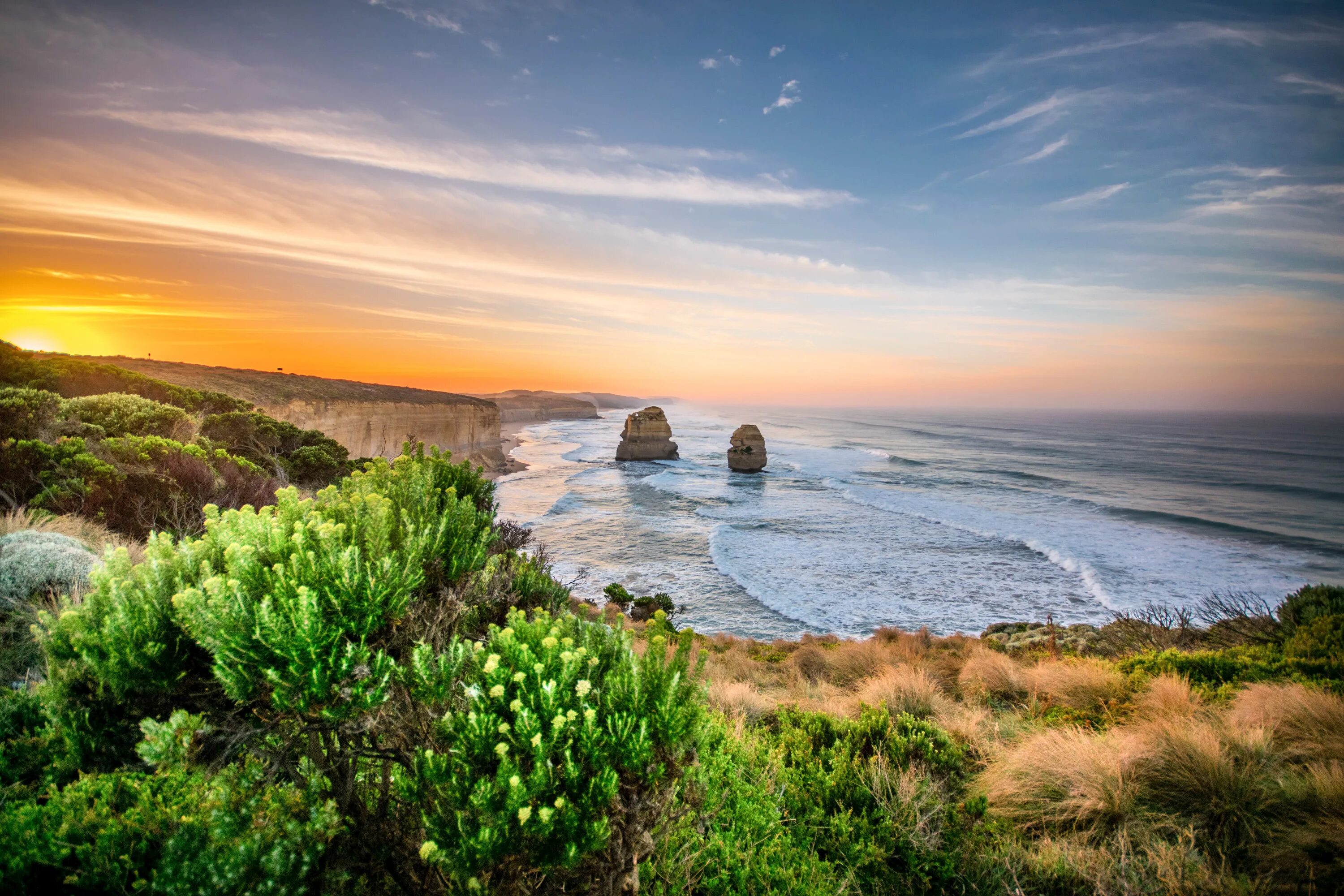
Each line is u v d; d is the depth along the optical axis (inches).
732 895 118.6
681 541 1599.4
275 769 83.2
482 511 161.9
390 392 3225.9
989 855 139.3
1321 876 119.6
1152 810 151.3
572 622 102.3
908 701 275.1
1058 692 286.7
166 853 74.0
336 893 80.6
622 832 83.0
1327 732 180.9
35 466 373.7
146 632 83.3
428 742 85.4
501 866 77.5
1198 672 298.4
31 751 107.9
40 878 80.0
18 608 179.3
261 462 752.3
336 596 85.1
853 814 156.3
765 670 422.6
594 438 5674.2
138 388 898.1
